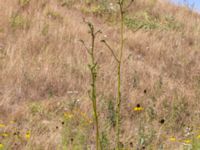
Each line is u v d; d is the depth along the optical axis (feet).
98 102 26.76
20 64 32.99
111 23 53.52
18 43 38.68
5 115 25.86
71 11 54.70
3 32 41.22
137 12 58.44
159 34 51.57
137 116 25.46
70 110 26.58
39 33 40.83
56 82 31.50
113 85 31.53
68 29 44.47
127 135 21.93
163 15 59.11
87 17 53.83
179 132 24.35
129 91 30.09
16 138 20.47
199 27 56.13
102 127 22.29
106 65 35.83
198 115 26.30
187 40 52.08
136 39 46.96
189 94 30.81
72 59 36.35
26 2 49.39
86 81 32.42
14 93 29.45
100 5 57.47
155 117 25.91
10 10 44.86
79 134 20.15
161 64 41.65
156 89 31.68
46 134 21.27
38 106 26.81
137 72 36.17
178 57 44.04
